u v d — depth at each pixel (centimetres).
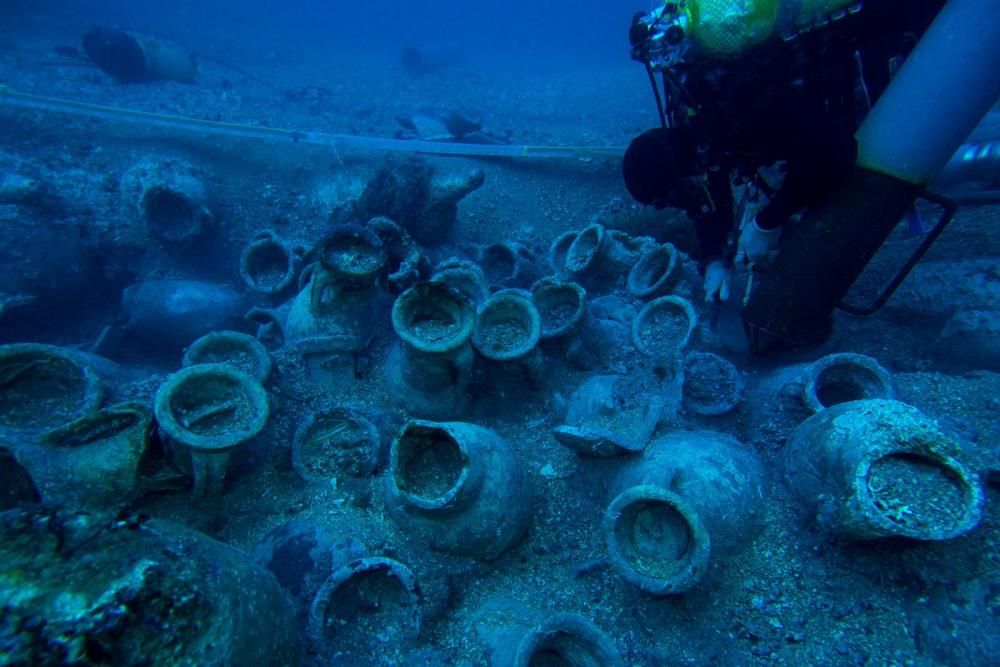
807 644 198
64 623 107
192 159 636
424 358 268
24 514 123
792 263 272
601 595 223
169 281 488
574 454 290
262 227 597
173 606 123
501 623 204
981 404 260
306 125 891
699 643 202
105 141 637
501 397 319
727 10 221
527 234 596
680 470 226
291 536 233
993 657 171
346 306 320
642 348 339
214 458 235
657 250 399
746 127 249
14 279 459
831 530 204
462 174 507
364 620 206
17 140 611
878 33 239
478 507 221
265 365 295
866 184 247
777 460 254
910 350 342
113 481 213
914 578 197
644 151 292
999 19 211
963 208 429
